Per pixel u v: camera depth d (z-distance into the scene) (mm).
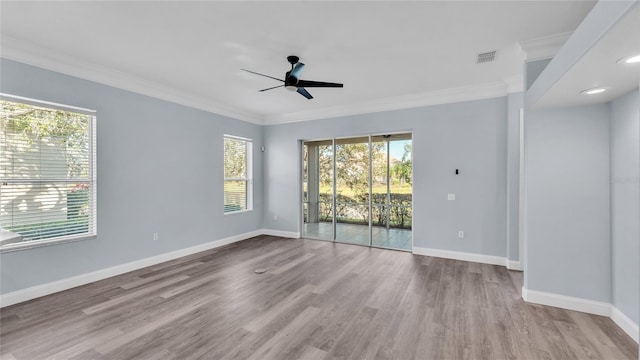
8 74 2900
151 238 4211
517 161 4039
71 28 2666
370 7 2344
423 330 2434
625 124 2402
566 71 1924
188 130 4773
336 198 5816
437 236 4699
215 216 5301
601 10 1456
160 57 3311
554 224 2848
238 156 5945
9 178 2957
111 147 3729
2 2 2244
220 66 3572
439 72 3770
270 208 6387
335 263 4320
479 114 4387
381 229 5387
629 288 2369
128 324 2516
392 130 5074
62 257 3279
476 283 3514
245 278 3672
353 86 4324
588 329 2428
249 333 2381
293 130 6125
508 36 2818
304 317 2654
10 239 1785
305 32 2748
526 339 2291
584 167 2721
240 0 2250
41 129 3166
